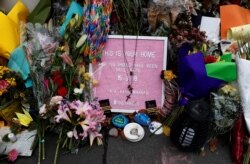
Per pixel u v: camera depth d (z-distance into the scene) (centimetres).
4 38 197
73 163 178
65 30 195
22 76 194
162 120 197
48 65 191
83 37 189
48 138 190
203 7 219
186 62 185
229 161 178
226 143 187
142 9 204
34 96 194
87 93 195
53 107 180
